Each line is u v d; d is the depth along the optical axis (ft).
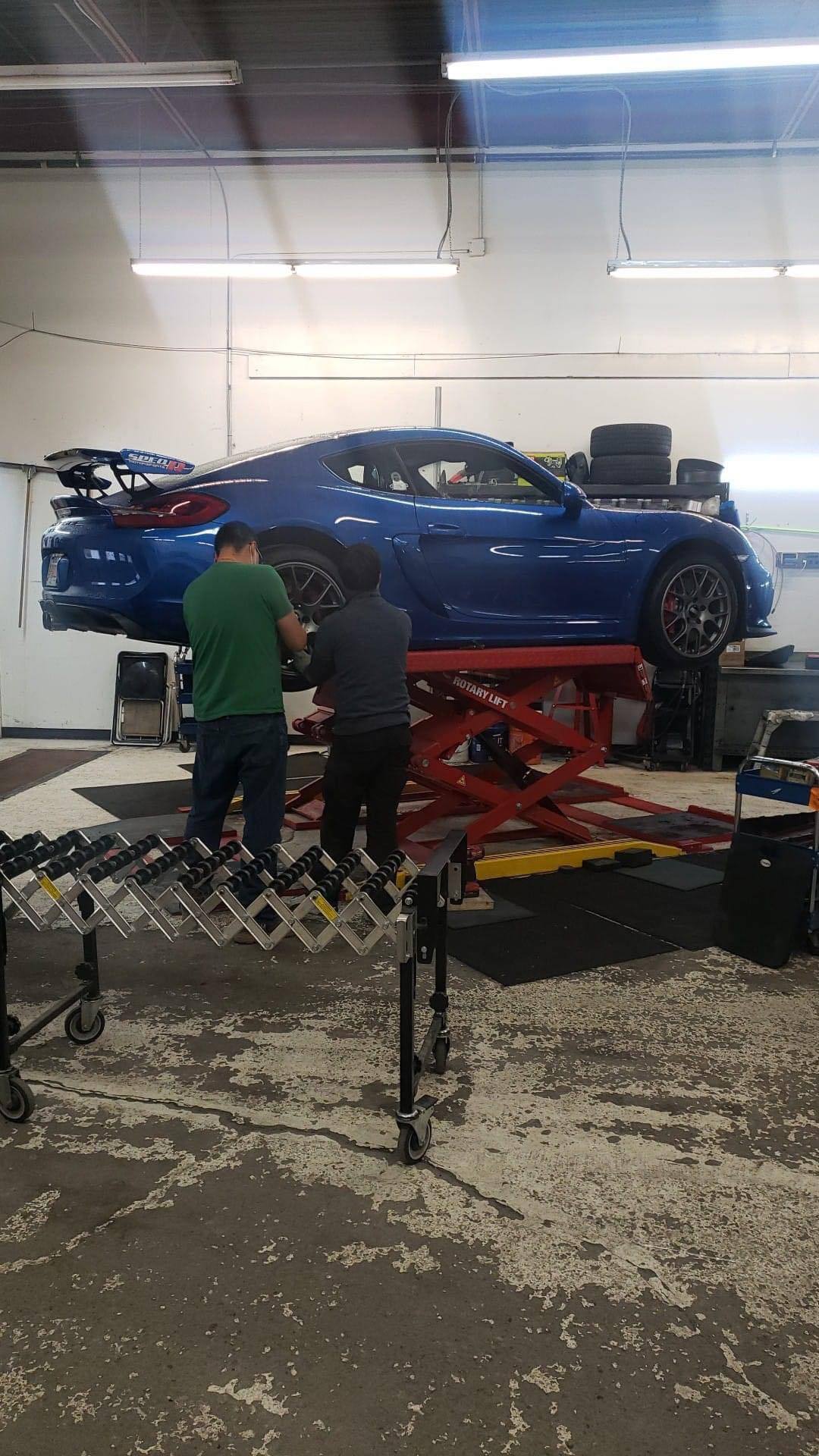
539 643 15.10
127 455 12.61
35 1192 6.34
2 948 7.21
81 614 12.97
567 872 15.11
